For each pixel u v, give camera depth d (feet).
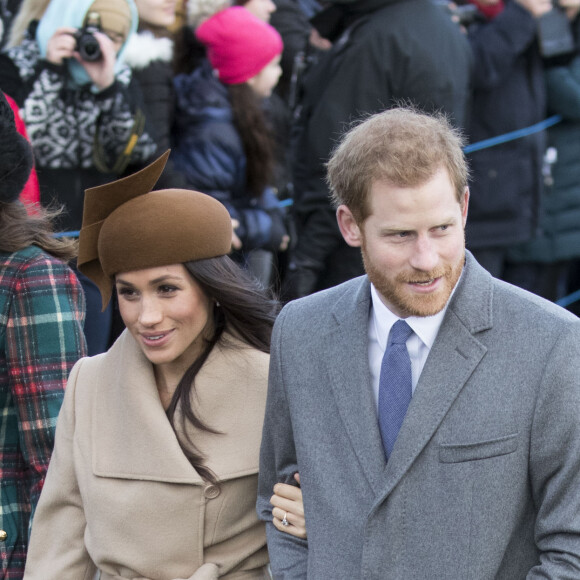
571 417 22.45
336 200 24.77
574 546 22.67
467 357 23.44
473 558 22.95
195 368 28.84
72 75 47.26
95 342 48.93
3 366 31.24
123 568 28.37
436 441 23.32
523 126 63.82
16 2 48.16
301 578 26.05
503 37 62.28
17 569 31.58
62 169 47.83
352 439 24.54
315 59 62.69
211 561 28.48
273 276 56.39
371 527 23.68
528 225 64.80
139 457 28.30
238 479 28.35
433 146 22.71
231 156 52.95
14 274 31.22
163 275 27.35
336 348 25.35
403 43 53.16
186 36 53.21
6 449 31.58
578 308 79.05
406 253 22.85
